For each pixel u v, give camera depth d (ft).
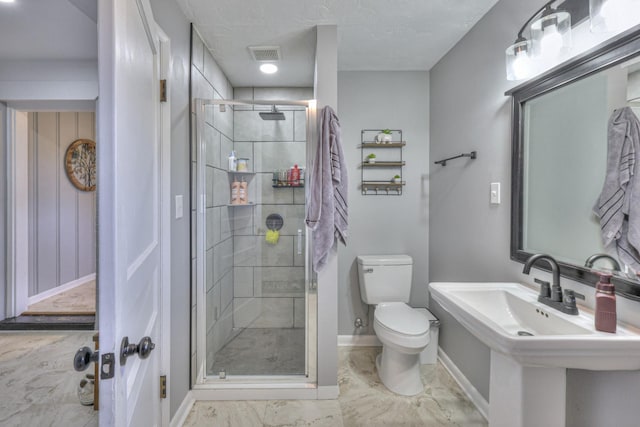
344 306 8.43
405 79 8.33
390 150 8.39
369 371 7.07
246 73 8.22
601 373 3.45
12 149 9.34
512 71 4.37
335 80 5.98
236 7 5.34
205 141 6.33
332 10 5.48
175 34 5.15
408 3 5.32
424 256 8.46
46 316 9.50
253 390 5.95
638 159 3.12
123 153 2.18
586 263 3.68
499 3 5.27
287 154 6.59
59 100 9.08
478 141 5.98
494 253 5.52
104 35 1.91
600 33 3.44
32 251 10.59
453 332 6.93
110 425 1.92
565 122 3.98
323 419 5.43
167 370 4.74
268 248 6.76
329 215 5.81
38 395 6.03
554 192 4.18
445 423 5.37
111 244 1.93
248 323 6.79
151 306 3.67
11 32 7.25
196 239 6.08
